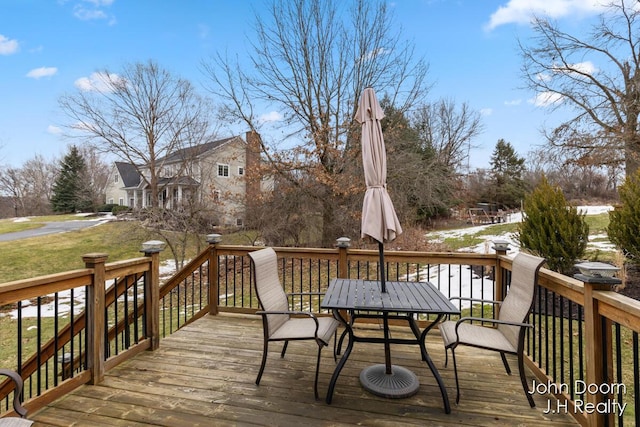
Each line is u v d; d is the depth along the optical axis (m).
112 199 30.80
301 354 3.08
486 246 8.55
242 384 2.54
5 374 1.45
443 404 2.27
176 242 13.04
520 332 2.27
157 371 2.74
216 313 4.20
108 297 3.39
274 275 3.03
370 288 2.89
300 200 10.77
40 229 20.56
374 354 3.09
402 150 10.48
